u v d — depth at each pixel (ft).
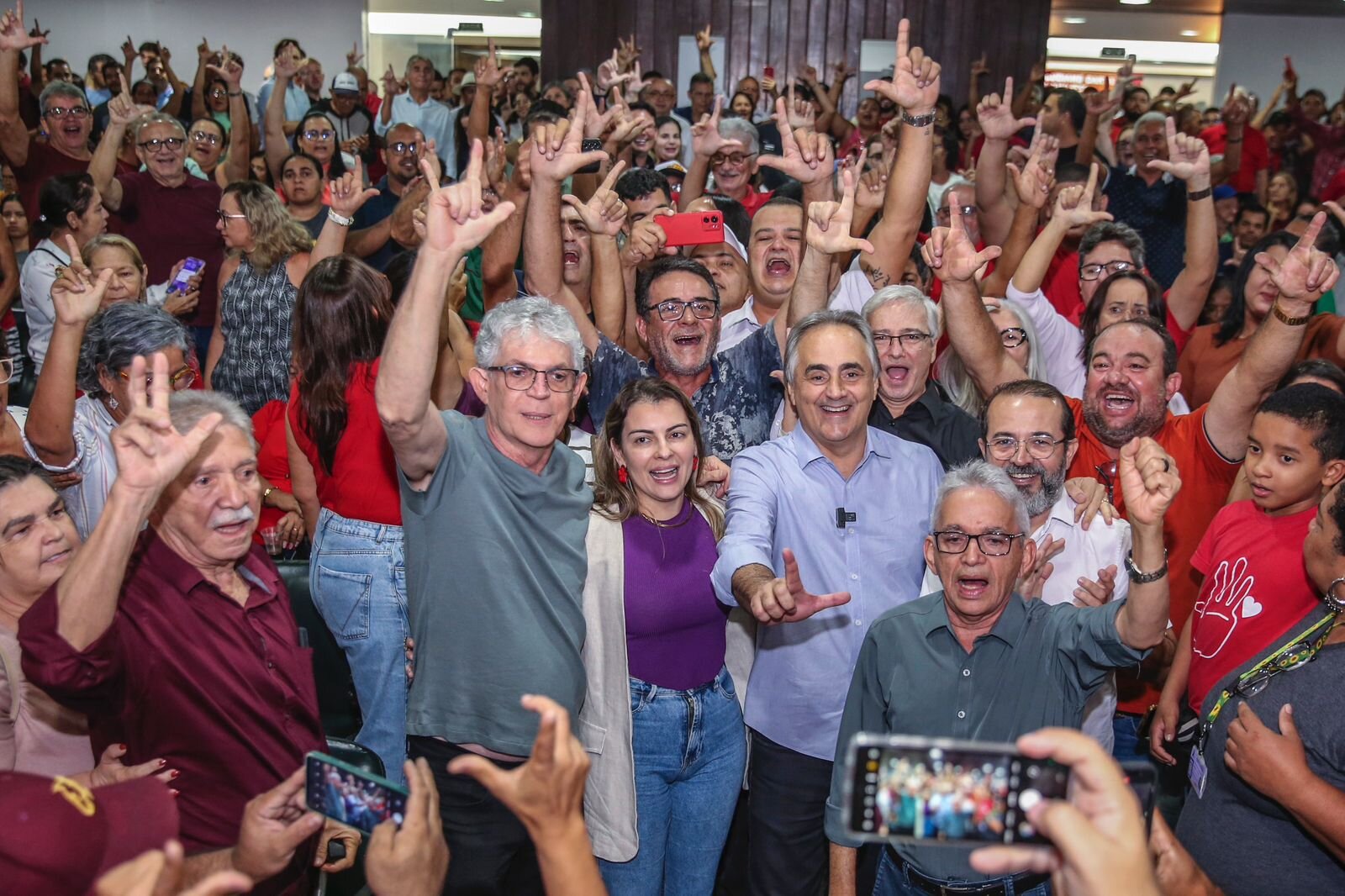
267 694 6.12
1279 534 7.63
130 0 39.01
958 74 35.76
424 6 40.47
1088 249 13.29
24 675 5.33
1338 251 18.51
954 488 6.88
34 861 3.65
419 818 4.43
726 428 10.00
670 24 35.68
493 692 6.98
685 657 7.88
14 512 5.82
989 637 6.98
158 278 17.20
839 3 35.40
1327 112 31.73
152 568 5.90
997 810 3.53
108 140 16.80
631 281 11.74
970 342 9.51
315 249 12.79
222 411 6.10
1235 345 12.64
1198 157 12.84
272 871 5.14
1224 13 41.57
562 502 7.40
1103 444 9.66
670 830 8.11
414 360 6.10
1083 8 41.70
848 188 9.34
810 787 8.13
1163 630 6.35
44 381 7.79
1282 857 6.37
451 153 30.58
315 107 27.40
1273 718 6.30
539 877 7.53
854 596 8.09
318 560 8.96
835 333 7.92
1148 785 4.20
